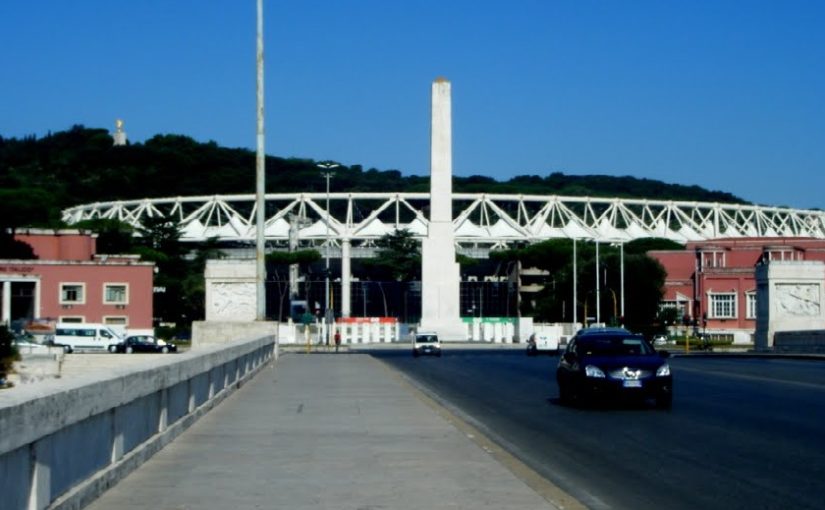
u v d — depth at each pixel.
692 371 41.34
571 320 112.81
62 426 9.48
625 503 12.05
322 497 11.59
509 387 33.25
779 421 21.34
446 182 92.62
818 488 13.10
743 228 192.50
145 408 14.45
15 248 88.38
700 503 12.06
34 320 73.81
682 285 112.12
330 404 23.67
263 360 40.34
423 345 65.06
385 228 158.50
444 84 91.44
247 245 164.12
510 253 153.00
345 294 136.00
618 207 181.88
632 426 20.77
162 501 11.25
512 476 13.11
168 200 170.12
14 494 8.21
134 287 80.19
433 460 14.55
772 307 66.38
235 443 16.36
